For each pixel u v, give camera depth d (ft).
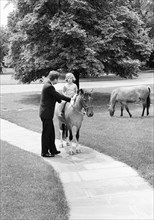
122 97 47.44
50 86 27.45
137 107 61.36
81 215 17.39
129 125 41.78
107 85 110.83
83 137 35.06
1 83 132.98
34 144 34.17
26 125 44.27
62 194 20.18
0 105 69.15
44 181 22.22
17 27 69.62
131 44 67.67
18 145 33.94
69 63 59.52
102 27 62.18
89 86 108.78
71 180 22.98
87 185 21.88
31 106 66.54
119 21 63.46
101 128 40.22
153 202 18.86
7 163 26.73
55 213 17.20
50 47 62.90
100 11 66.23
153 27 157.58
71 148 29.58
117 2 69.97
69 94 30.30
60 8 62.64
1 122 48.21
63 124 33.53
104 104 67.15
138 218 16.93
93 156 28.73
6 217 16.67
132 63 68.18
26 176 23.35
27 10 67.00
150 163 25.86
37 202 18.54
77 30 56.75
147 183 21.88
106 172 24.36
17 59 73.61
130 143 32.01
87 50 58.65
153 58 186.91
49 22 61.41
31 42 65.87
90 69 59.21
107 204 18.75
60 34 58.80
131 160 26.53
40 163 26.66
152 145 31.14
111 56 66.44
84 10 62.08
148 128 39.60
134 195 19.93
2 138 37.35
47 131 28.63
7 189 20.66
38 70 67.26
